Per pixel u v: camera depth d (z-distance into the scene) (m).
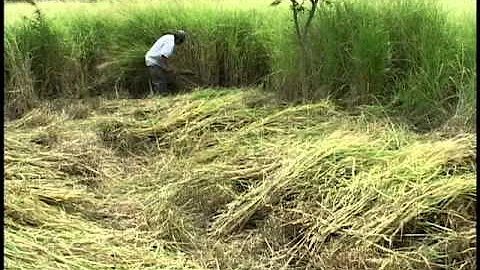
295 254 3.60
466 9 6.29
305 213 3.80
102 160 5.32
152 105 6.59
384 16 6.11
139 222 4.11
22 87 7.13
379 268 3.25
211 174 4.57
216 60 7.74
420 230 3.50
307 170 4.15
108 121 6.06
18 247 3.36
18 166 4.89
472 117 4.93
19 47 7.41
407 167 3.95
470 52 5.49
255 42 7.58
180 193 4.37
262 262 3.59
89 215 4.22
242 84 7.67
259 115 5.82
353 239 3.50
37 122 6.44
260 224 3.95
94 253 3.54
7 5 8.66
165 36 7.46
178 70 7.55
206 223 4.11
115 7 8.27
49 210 4.07
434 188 3.65
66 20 8.12
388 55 5.89
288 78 6.41
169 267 3.48
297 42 6.34
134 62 7.91
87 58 7.87
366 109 5.56
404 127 5.15
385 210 3.61
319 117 5.51
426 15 5.97
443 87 5.62
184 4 8.20
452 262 3.25
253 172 4.52
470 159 3.93
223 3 8.17
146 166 5.34
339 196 3.88
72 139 5.68
